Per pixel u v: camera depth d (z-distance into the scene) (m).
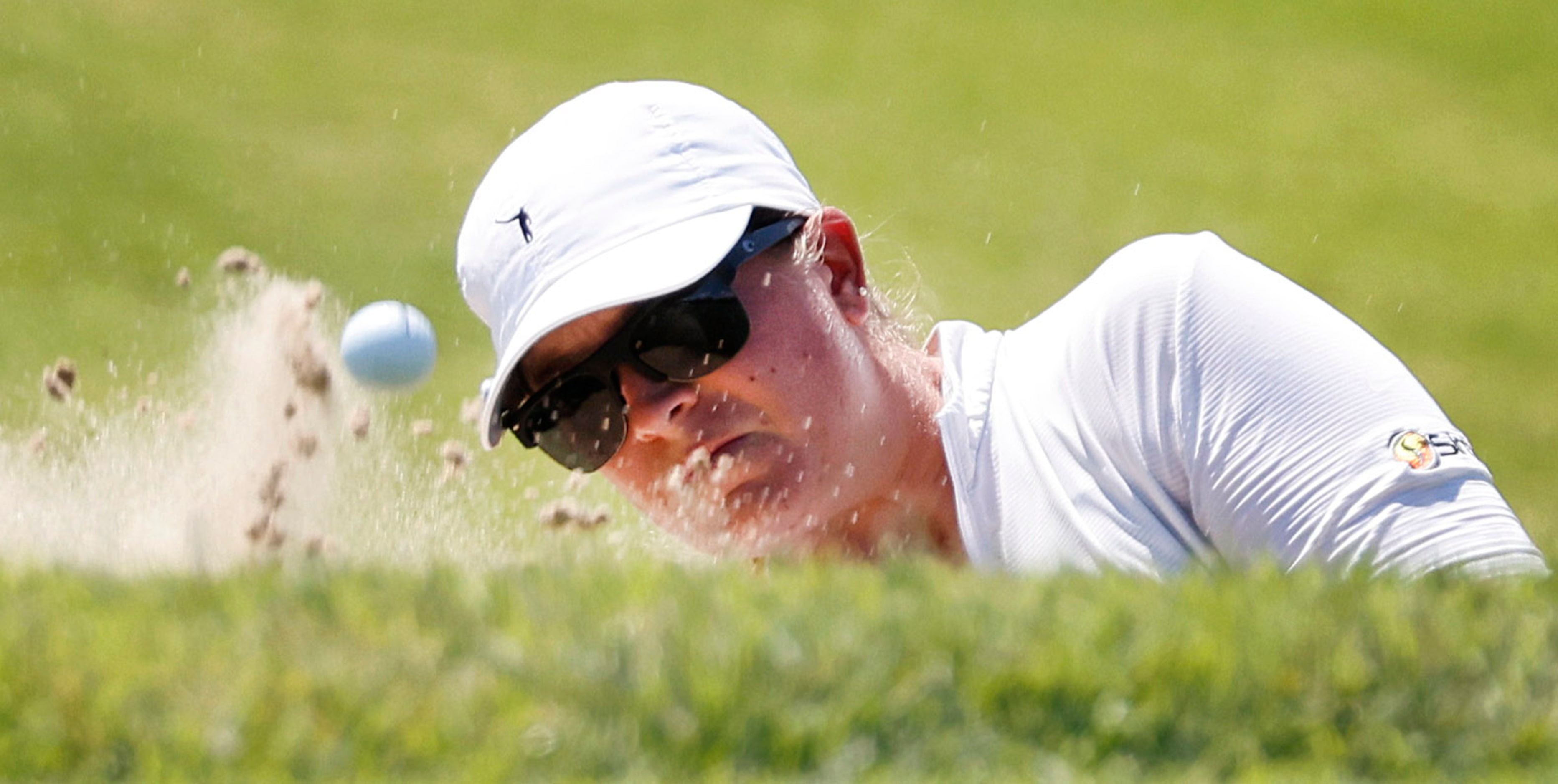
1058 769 8.30
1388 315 61.53
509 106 69.44
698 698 8.56
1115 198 67.94
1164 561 13.16
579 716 8.62
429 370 15.98
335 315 18.61
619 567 10.96
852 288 14.38
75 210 55.19
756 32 81.31
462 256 14.49
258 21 73.75
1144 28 87.19
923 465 14.23
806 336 13.45
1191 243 13.80
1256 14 90.06
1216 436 13.04
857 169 68.12
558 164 13.83
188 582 10.39
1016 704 8.83
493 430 13.97
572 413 13.64
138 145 60.91
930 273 58.62
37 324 46.53
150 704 8.59
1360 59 85.56
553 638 9.23
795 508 13.60
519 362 13.73
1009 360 14.32
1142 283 13.59
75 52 67.69
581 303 13.12
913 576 10.63
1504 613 9.76
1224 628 9.45
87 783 8.22
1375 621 9.42
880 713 8.66
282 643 9.25
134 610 9.88
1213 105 78.62
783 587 10.26
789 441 13.53
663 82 14.43
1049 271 60.31
